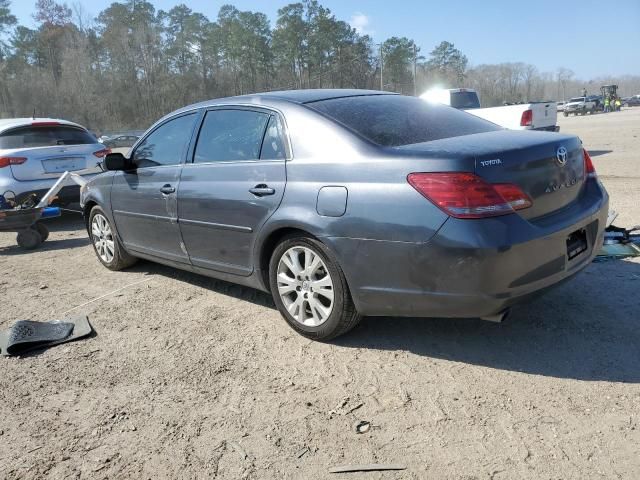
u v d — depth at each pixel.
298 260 3.62
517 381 3.05
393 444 2.59
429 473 2.38
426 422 2.74
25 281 5.55
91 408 3.07
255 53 81.00
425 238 2.92
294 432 2.73
